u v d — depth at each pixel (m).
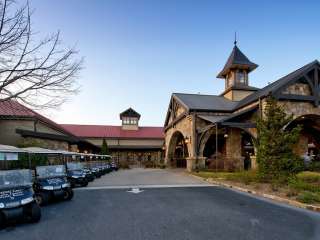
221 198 11.38
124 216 8.32
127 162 45.22
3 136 20.19
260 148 15.15
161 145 47.53
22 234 6.59
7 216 6.92
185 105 26.73
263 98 20.58
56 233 6.65
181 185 15.77
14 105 15.88
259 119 15.73
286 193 11.42
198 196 11.92
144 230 6.83
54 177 10.47
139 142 48.16
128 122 50.59
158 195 12.31
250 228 6.96
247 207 9.55
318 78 21.67
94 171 20.34
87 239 6.18
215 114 25.84
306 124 25.55
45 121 22.09
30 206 7.58
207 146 30.53
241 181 15.77
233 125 20.55
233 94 30.41
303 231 6.72
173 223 7.46
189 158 25.11
